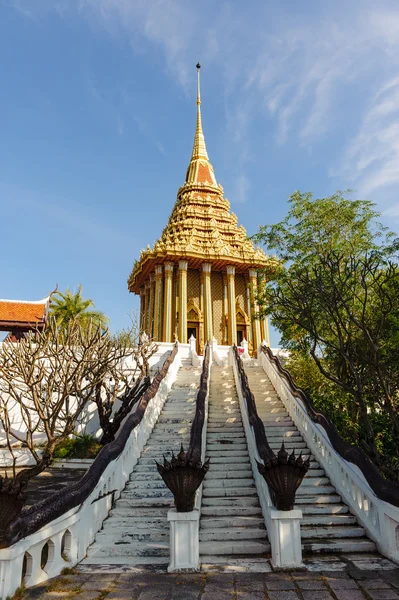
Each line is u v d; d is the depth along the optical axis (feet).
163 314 139.03
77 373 51.11
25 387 63.93
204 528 30.81
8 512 20.83
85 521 28.76
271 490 27.14
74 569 25.23
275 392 62.80
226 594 20.86
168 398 63.05
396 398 46.21
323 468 40.16
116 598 20.52
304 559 26.48
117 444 38.63
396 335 40.01
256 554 27.63
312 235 55.98
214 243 146.41
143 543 29.60
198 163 182.70
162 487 39.27
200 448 37.42
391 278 39.24
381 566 24.85
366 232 54.19
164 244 141.90
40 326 90.17
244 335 147.54
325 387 60.90
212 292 150.00
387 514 26.89
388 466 37.14
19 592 20.84
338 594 20.63
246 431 46.85
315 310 46.19
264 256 150.10
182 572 24.30
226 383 69.05
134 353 73.26
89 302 118.42
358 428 49.83
